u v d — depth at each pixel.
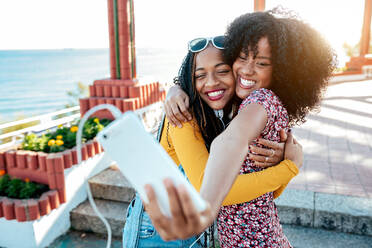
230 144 0.82
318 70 1.19
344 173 3.48
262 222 1.19
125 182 3.49
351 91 8.77
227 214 1.23
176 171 0.58
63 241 3.15
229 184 0.76
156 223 0.59
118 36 4.77
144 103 4.93
